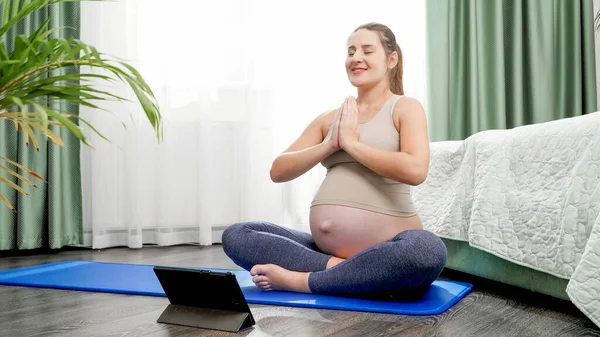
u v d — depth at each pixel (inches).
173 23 124.6
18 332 51.7
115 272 83.0
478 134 78.7
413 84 135.3
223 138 128.4
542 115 135.1
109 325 53.6
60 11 115.7
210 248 119.1
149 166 124.4
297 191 130.6
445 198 82.6
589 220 55.3
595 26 135.9
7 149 110.5
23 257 105.8
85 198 120.5
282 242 67.1
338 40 132.3
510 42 136.5
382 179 65.5
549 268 59.7
